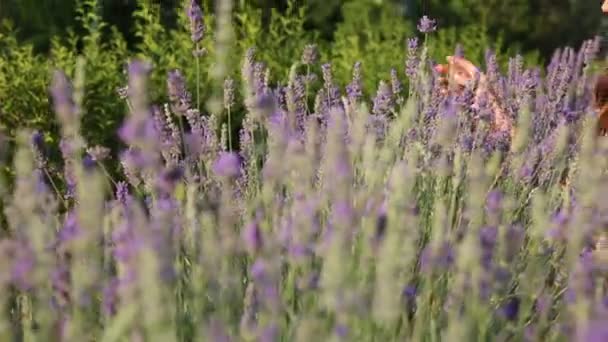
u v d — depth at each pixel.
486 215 4.11
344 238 3.04
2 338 2.97
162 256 2.82
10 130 8.39
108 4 13.30
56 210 4.17
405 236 3.18
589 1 16.25
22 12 12.90
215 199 4.44
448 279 3.77
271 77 9.02
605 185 3.58
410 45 6.35
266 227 3.89
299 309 3.58
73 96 4.05
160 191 3.99
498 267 3.49
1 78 8.76
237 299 3.62
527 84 6.36
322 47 11.59
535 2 15.90
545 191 5.28
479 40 12.51
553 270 4.52
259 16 11.34
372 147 3.90
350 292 2.85
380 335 3.38
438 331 3.62
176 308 3.52
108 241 3.84
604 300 3.04
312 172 4.10
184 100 4.90
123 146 8.70
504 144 5.83
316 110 6.22
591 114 4.73
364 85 9.88
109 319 3.19
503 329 3.58
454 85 6.32
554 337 3.59
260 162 5.59
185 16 10.41
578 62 7.04
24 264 3.00
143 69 3.33
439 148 5.14
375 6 13.81
